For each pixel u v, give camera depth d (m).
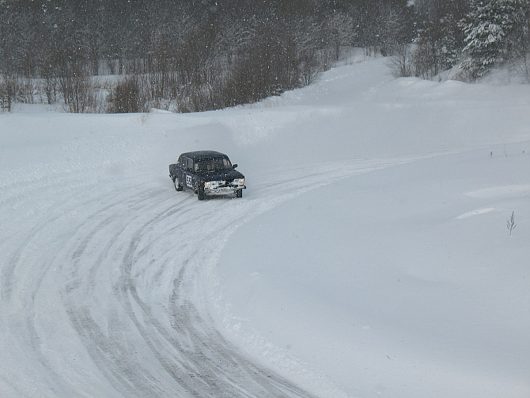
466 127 43.31
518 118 43.94
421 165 30.06
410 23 125.81
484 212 19.09
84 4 113.44
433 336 11.99
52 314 14.87
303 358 12.04
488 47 71.75
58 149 34.16
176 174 28.86
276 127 42.25
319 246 18.59
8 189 27.27
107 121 41.44
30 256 19.22
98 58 108.31
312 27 113.69
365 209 22.52
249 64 74.69
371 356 11.59
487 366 10.71
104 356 12.65
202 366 12.16
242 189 27.73
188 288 16.64
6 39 93.88
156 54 84.94
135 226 22.75
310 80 84.00
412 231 18.72
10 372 11.95
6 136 37.41
